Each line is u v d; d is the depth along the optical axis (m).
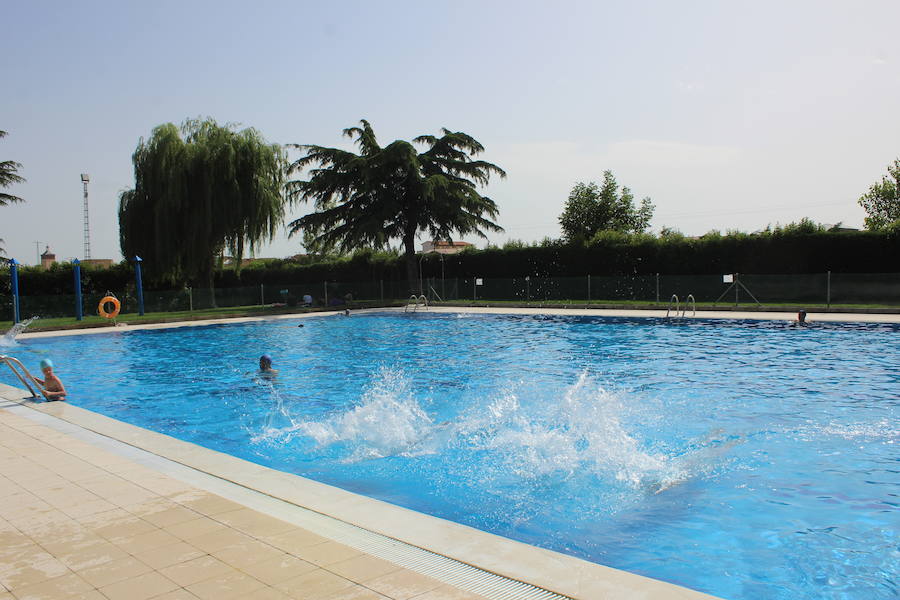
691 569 3.86
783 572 3.81
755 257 27.69
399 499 5.17
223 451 6.84
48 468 5.40
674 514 4.73
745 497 5.04
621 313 24.23
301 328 22.61
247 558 3.42
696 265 29.39
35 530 3.90
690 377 10.66
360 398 9.70
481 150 36.59
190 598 2.95
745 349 14.17
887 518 4.58
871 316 19.91
